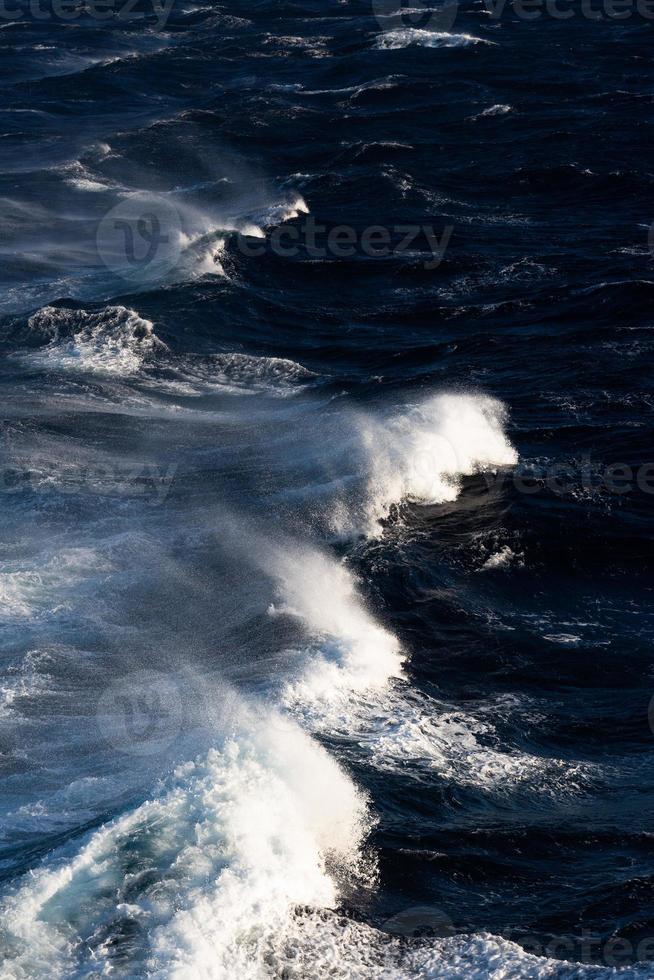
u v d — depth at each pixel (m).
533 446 84.62
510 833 46.50
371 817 47.00
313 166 173.00
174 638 61.38
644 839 46.16
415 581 67.50
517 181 158.12
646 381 94.94
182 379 99.06
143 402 94.06
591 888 43.50
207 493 77.56
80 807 47.72
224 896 40.78
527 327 108.25
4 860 43.81
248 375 99.50
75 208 156.00
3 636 61.28
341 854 44.97
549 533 72.38
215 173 172.50
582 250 130.12
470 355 102.00
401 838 45.91
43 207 156.25
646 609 65.81
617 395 92.56
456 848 45.62
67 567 68.12
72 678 57.69
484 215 146.25
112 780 49.50
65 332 107.94
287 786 46.75
